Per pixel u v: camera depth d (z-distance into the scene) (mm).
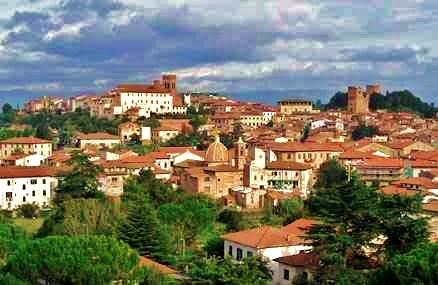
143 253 117875
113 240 81875
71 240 80125
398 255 69750
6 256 92688
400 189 159625
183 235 140875
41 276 75625
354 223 86188
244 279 74625
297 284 90438
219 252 118438
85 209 139000
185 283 78312
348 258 86188
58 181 199125
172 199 180875
